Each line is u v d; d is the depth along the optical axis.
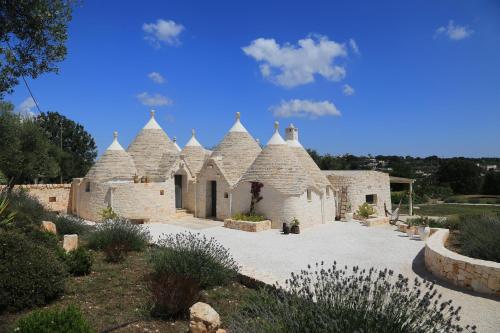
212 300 9.10
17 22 10.84
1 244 8.81
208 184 27.22
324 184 26.92
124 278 10.56
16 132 21.94
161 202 25.70
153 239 18.17
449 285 11.39
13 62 10.68
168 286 8.20
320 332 5.09
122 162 25.73
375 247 17.50
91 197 24.92
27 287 8.16
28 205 17.33
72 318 5.98
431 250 13.08
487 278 10.60
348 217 27.23
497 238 12.55
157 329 7.34
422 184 59.41
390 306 5.47
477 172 65.81
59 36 11.45
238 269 11.23
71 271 10.68
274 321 5.76
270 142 24.41
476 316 8.87
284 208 22.70
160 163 27.22
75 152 53.56
